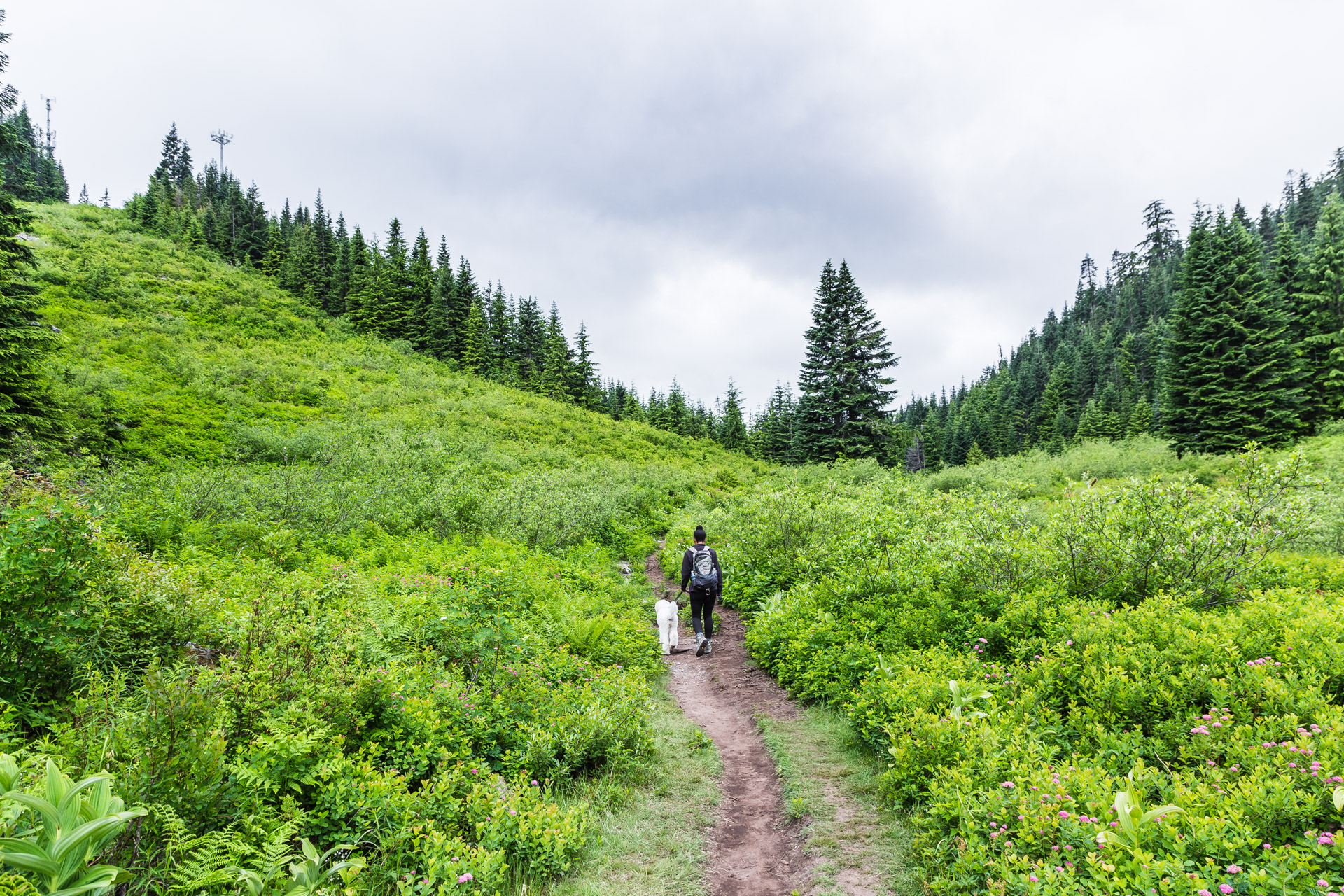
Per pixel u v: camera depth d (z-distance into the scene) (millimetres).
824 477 29078
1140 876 2453
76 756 2877
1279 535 6352
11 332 13297
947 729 4148
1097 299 126062
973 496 9766
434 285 64812
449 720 4613
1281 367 28906
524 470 25750
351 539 11500
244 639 4605
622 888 3594
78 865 2043
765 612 8750
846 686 6180
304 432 24250
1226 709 3869
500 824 3682
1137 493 6848
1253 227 80188
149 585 4785
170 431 20984
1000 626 6113
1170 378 31172
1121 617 5461
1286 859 2447
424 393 39531
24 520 3795
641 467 35156
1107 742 3945
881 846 3838
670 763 5328
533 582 9422
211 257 62562
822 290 38062
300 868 2660
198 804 2891
